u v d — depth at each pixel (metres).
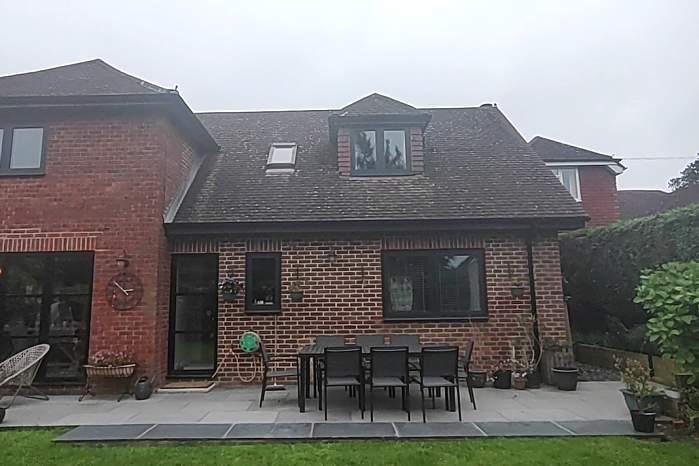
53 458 5.11
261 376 9.38
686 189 22.00
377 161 11.10
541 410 7.05
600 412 6.91
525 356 9.30
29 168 9.14
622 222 10.59
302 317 9.54
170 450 5.33
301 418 6.64
